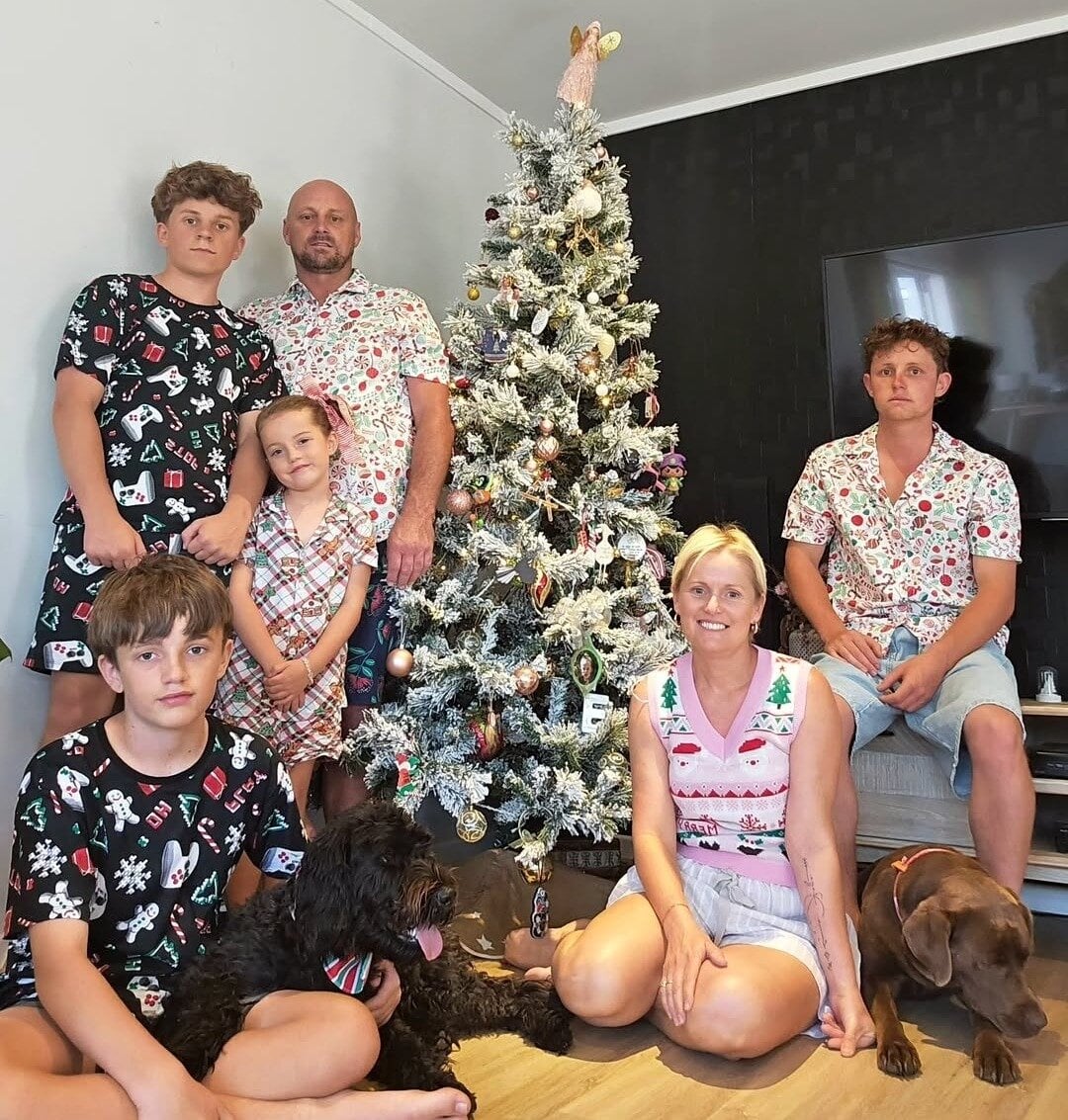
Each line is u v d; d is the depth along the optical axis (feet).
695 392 12.23
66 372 6.93
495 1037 6.03
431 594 8.64
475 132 12.25
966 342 9.79
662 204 12.45
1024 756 7.28
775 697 6.16
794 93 11.71
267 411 7.33
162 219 7.54
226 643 5.18
